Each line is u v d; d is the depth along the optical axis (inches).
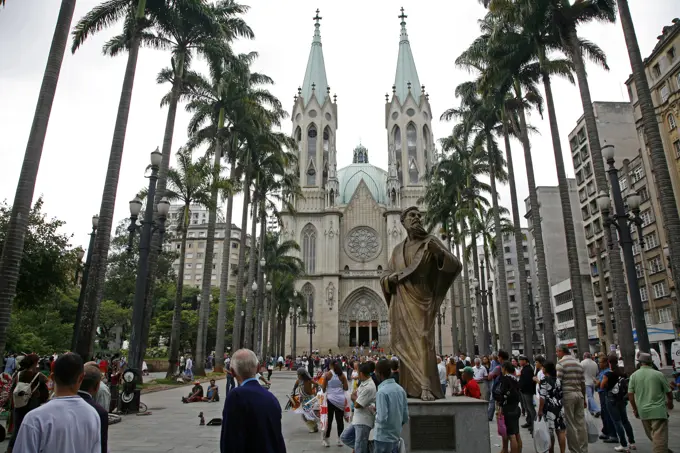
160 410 745.0
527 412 479.2
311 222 3452.3
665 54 1755.7
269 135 1720.0
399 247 355.3
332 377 485.1
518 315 4325.8
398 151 3708.2
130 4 999.0
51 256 1382.9
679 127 1694.1
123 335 2898.6
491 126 1513.3
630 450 438.9
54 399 157.4
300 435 537.3
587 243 2765.7
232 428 164.4
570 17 1019.9
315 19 4104.3
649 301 1979.6
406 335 330.6
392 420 252.7
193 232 5413.4
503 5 1080.2
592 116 959.0
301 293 3250.5
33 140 644.7
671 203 712.4
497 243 1418.6
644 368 374.0
